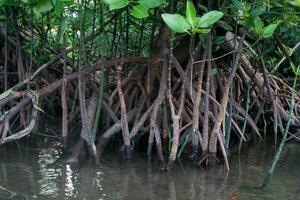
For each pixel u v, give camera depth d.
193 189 5.73
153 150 7.23
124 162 6.78
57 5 5.87
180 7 7.18
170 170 6.46
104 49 8.75
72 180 5.93
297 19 6.89
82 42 7.09
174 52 7.48
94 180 5.96
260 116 8.98
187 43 7.47
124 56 8.26
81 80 7.04
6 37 8.25
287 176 6.35
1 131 7.12
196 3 7.00
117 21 8.70
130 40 9.21
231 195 5.56
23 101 7.26
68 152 7.16
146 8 5.23
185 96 7.31
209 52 6.71
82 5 7.05
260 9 6.18
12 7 7.75
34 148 7.30
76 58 9.12
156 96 7.61
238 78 8.45
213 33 7.02
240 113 8.30
